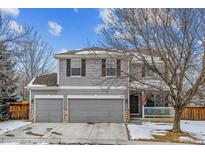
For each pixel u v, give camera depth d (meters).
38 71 44.00
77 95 25.69
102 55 23.28
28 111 28.20
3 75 25.36
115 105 25.53
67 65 25.78
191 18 16.69
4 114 26.88
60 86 25.73
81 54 25.31
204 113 28.14
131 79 21.53
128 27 17.66
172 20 16.95
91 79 25.53
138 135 18.11
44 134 18.48
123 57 20.30
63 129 20.80
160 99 24.30
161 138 17.06
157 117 26.94
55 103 25.80
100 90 25.56
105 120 25.47
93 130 20.28
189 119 28.14
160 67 19.31
